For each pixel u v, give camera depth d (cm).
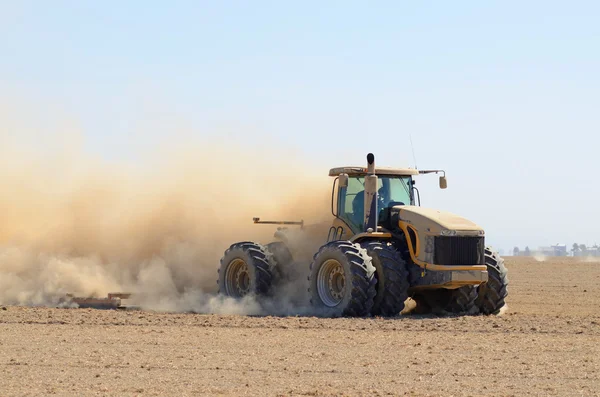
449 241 3809
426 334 3195
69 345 2880
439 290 4053
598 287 6272
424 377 2338
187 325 3447
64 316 3700
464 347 2870
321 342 2970
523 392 2147
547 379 2319
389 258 3812
